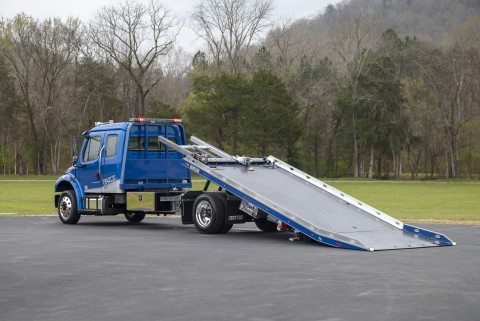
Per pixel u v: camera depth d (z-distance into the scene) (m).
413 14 122.56
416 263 12.13
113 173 19.55
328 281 10.13
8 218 23.44
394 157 88.50
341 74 90.81
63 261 12.35
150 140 19.98
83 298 8.83
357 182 74.31
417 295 9.01
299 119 83.25
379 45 89.31
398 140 86.38
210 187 43.06
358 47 87.25
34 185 57.81
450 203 35.19
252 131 79.12
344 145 89.19
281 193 16.92
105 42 85.25
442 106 86.69
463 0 120.94
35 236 17.05
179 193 19.98
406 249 14.38
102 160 19.89
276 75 84.88
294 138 82.44
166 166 20.03
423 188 57.28
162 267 11.60
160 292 9.24
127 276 10.62
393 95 86.12
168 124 20.38
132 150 19.64
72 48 87.75
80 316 7.77
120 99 91.50
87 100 87.25
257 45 93.00
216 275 10.72
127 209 19.67
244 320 7.54
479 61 86.25
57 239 16.31
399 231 15.95
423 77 91.00
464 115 87.56
